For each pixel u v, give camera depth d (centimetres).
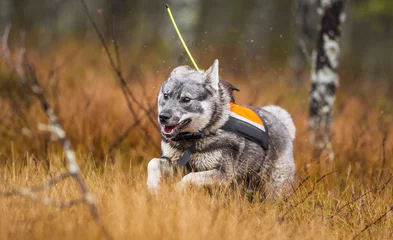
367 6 2969
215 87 800
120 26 2589
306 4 2262
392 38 4038
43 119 1150
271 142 865
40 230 618
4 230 609
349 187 928
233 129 799
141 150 1071
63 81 1634
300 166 1018
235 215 698
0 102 1309
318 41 1234
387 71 3922
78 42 2592
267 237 682
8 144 1066
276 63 3023
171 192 723
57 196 720
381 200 838
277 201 827
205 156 788
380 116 1426
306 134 1223
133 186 784
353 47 4150
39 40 2452
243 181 828
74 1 3678
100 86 1560
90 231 609
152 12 3866
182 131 790
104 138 1102
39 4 3388
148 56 2317
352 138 1182
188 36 2248
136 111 1264
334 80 1230
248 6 4441
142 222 634
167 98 799
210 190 781
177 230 630
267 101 1519
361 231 731
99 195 734
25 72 1421
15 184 775
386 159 1073
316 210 785
